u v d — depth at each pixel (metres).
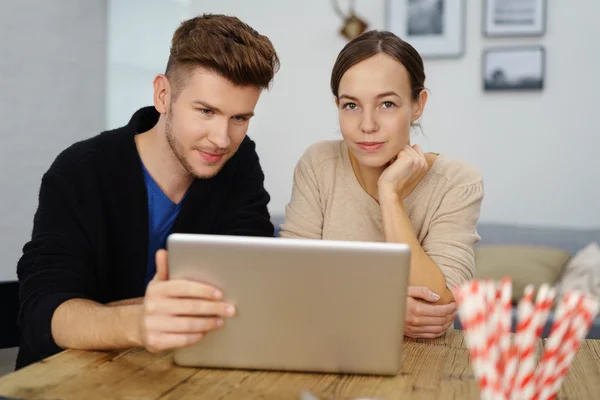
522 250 3.19
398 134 1.45
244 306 0.99
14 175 3.54
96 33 4.00
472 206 1.57
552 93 3.49
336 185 1.65
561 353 0.79
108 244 1.50
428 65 3.63
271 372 1.02
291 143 3.87
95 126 4.04
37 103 3.64
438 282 1.40
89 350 1.11
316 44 3.80
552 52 3.48
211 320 0.99
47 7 3.66
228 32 1.29
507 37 3.53
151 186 1.55
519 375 0.77
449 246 1.50
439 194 1.58
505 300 0.78
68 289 1.28
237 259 0.97
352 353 1.00
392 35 1.46
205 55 1.25
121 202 1.50
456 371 1.05
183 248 0.98
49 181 1.44
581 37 3.44
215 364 1.02
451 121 3.62
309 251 0.96
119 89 4.13
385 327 0.98
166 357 1.08
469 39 3.57
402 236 1.44
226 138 1.30
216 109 1.27
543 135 3.52
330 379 0.99
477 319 0.77
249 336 1.00
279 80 3.86
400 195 1.58
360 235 1.62
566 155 3.49
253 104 1.31
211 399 0.89
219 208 1.62
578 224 3.50
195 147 1.32
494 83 3.54
